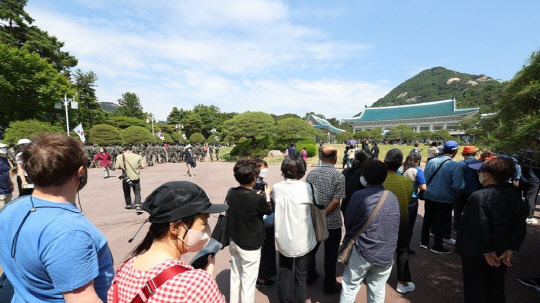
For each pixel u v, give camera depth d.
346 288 2.35
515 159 2.54
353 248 2.30
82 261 0.99
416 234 4.92
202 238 1.12
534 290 3.04
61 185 1.09
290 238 2.40
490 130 2.58
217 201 7.71
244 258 2.38
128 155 6.20
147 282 0.88
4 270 1.08
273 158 23.98
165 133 48.38
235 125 26.33
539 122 2.00
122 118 44.78
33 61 23.89
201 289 0.89
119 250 4.19
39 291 1.03
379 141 52.31
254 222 2.36
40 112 26.67
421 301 2.88
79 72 37.06
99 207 6.82
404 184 2.91
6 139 17.64
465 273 2.30
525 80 2.27
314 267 3.26
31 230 0.99
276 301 2.89
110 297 0.96
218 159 27.34
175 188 1.07
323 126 55.53
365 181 2.43
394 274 3.51
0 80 21.20
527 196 5.44
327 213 2.84
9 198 4.93
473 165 3.72
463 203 4.70
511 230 2.12
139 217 5.93
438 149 5.03
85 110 37.12
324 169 2.92
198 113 63.69
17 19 28.86
